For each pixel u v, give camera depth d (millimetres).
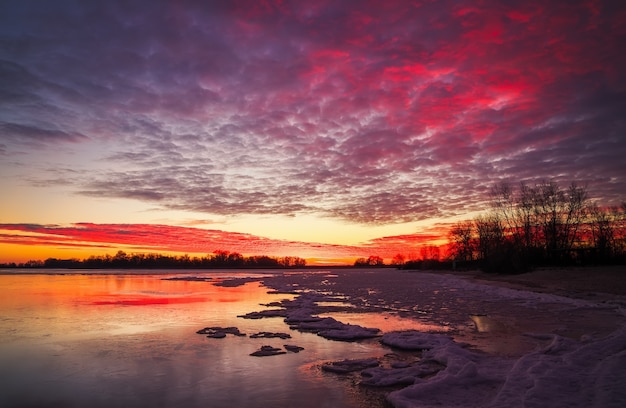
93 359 9750
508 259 46031
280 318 16047
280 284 37375
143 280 44594
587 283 27859
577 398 5941
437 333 12734
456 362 8664
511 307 18750
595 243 49781
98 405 6859
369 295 25750
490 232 63906
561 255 48688
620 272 34000
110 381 8125
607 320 14344
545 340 11461
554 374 6996
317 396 7281
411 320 15414
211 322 15117
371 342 11773
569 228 50250
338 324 14227
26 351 10516
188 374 8602
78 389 7652
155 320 15516
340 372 8742
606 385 6207
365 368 9062
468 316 16219
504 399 6238
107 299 23219
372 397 7227
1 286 33531
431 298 23609
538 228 51688
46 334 12695
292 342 11742
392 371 8680
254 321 15359
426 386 7148
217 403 6949
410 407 6301
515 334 12391
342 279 47406
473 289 30000
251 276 58125
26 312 17547
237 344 11445
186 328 13844
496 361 9070
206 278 50062
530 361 8375
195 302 21906
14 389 7652
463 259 81875
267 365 9297
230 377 8398
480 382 7520
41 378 8305
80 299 23047
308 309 18234
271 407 6758
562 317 15250
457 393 6965
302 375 8539
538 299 21547
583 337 10922
